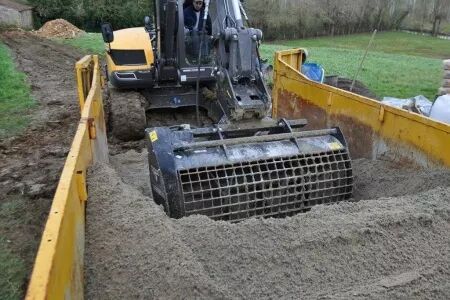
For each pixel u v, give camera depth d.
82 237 3.03
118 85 7.11
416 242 3.37
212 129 4.65
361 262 3.17
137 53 7.16
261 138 4.45
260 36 5.32
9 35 23.44
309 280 3.02
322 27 35.31
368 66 17.08
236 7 5.79
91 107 4.52
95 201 3.50
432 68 17.12
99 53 20.28
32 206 5.19
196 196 4.07
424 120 4.62
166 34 6.72
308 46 28.33
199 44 6.80
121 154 6.76
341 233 3.32
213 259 3.08
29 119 9.03
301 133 4.59
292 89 7.00
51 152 7.08
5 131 8.25
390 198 3.99
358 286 2.98
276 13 33.94
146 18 8.04
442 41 31.77
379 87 13.18
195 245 3.16
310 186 4.37
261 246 3.21
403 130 4.90
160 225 3.21
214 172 4.15
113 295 2.75
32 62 16.81
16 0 36.88
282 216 4.33
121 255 2.99
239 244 3.21
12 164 6.61
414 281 3.02
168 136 4.27
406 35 34.75
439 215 3.64
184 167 4.08
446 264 3.18
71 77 14.26
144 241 3.07
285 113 7.27
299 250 3.20
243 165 4.22
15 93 11.30
